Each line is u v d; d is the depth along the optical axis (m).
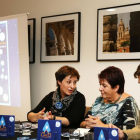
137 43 3.28
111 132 1.51
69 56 3.87
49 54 4.10
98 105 2.23
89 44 3.71
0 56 4.29
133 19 3.31
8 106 4.19
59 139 1.68
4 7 4.71
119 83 2.04
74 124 2.39
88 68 3.71
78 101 2.50
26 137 1.83
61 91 2.58
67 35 3.90
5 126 1.89
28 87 3.95
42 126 1.68
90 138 1.53
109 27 3.50
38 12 4.28
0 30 4.30
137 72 1.83
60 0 4.02
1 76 4.27
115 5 3.48
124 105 2.03
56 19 4.03
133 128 1.74
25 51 3.98
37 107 2.70
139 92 3.27
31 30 4.31
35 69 4.28
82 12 3.79
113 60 3.45
